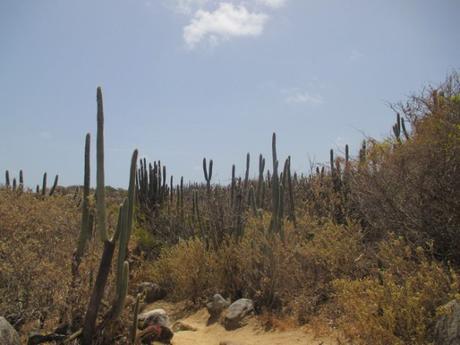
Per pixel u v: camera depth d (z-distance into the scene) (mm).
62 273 6695
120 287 6121
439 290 5027
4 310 6465
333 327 6645
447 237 6387
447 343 4336
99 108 5941
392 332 4777
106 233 6047
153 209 14914
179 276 10438
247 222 10453
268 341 6941
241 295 9461
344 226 8398
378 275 6371
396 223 6980
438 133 6832
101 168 5992
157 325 7008
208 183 12445
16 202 8828
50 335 6020
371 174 7465
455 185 6441
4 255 6773
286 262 8289
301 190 11531
